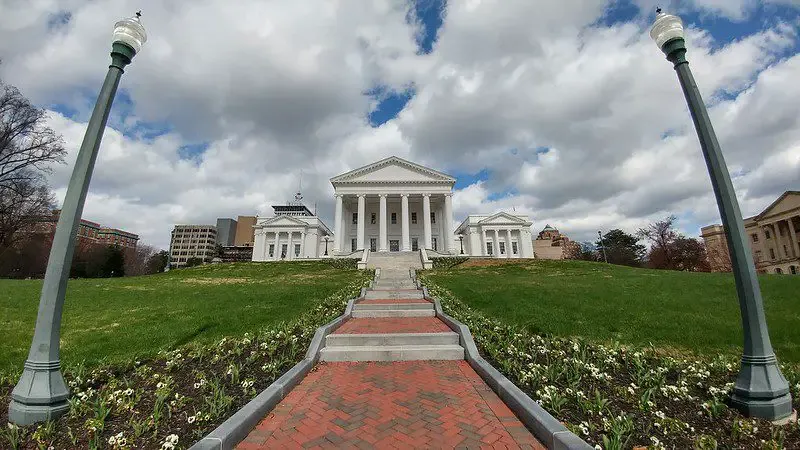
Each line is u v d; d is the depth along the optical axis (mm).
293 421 4383
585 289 15312
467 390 5344
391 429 4145
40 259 43531
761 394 4223
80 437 3945
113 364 6859
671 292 13883
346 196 51594
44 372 4387
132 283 20938
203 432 3891
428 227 49406
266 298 14914
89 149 5008
